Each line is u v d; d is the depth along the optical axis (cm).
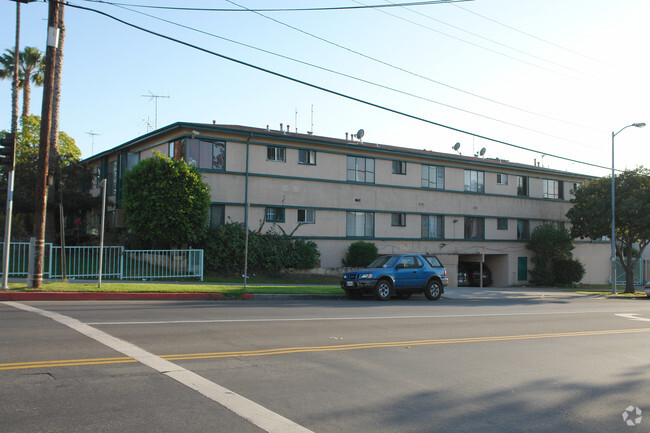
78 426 509
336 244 3170
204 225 2564
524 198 4091
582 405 663
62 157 3128
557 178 4325
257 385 680
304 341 998
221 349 884
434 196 3603
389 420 573
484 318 1515
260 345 936
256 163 2912
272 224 2956
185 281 2317
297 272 2983
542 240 3934
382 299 2038
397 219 3441
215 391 641
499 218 3944
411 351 953
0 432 485
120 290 1688
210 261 2619
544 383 764
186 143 2705
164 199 2472
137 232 2512
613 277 3197
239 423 537
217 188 2786
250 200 2881
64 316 1168
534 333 1251
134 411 557
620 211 3347
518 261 4019
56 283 1780
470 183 3809
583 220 3691
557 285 3956
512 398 681
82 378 669
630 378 812
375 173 3356
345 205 3206
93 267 2180
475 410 625
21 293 1516
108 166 3512
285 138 2972
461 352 967
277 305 1662
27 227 3484
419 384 727
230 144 2842
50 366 719
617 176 3500
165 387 647
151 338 947
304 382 707
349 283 2036
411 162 3509
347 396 653
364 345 986
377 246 3341
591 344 1120
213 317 1263
